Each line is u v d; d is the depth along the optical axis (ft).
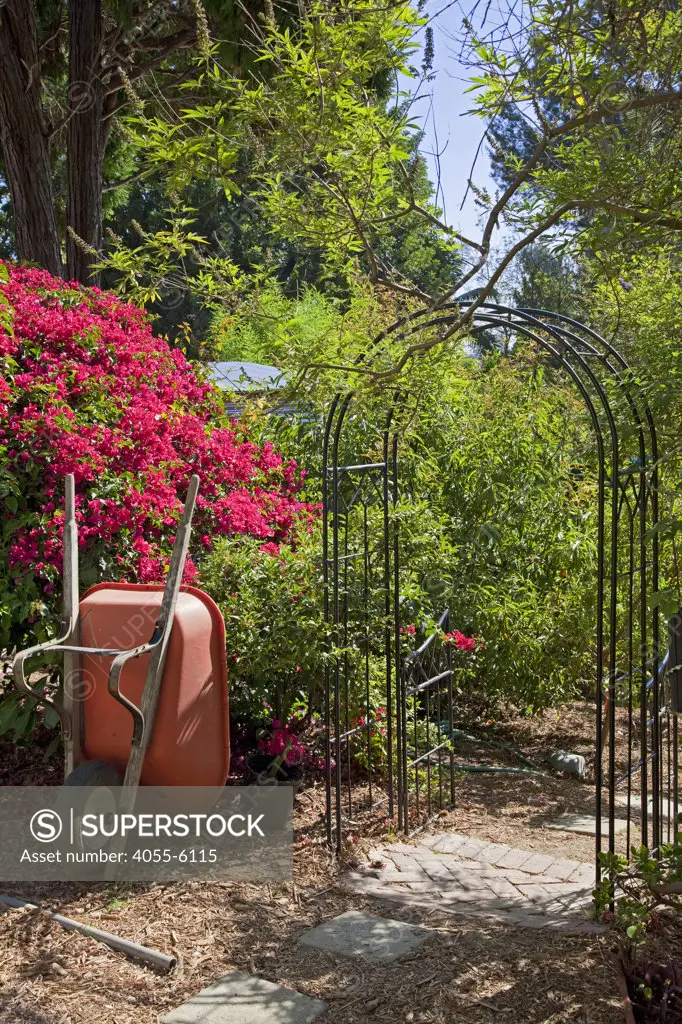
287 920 11.12
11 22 27.30
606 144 8.04
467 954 10.20
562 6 7.48
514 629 20.20
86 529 14.25
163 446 15.96
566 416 20.97
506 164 9.47
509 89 8.24
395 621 14.66
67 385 15.42
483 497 21.48
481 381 22.62
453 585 20.42
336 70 8.92
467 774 18.24
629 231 8.63
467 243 9.16
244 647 14.64
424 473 20.68
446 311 11.17
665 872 10.47
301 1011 9.01
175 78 30.78
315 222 10.12
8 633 13.85
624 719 22.62
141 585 13.17
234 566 15.70
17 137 28.32
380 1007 9.12
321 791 15.76
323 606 14.76
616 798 16.93
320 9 8.70
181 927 10.78
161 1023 8.78
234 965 9.96
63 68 35.06
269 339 11.04
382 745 16.49
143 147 9.77
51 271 29.43
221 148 9.13
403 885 12.37
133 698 12.32
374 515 16.53
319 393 11.21
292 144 9.07
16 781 14.88
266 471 19.81
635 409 11.71
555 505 22.12
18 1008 8.94
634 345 11.90
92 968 9.77
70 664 12.33
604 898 10.28
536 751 20.29
